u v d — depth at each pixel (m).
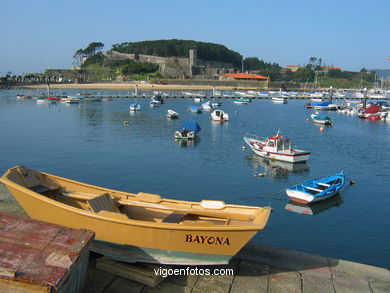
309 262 10.11
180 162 33.22
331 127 62.12
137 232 9.12
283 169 31.67
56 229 7.92
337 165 33.84
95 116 69.81
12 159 32.88
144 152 37.25
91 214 9.41
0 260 6.69
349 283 9.15
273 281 9.12
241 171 30.69
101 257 9.55
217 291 8.62
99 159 33.41
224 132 53.34
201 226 8.76
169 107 92.19
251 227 8.58
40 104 92.88
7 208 13.28
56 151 36.66
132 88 164.25
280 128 59.28
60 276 6.35
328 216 21.11
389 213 21.77
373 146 44.12
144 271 8.77
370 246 17.50
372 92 172.62
